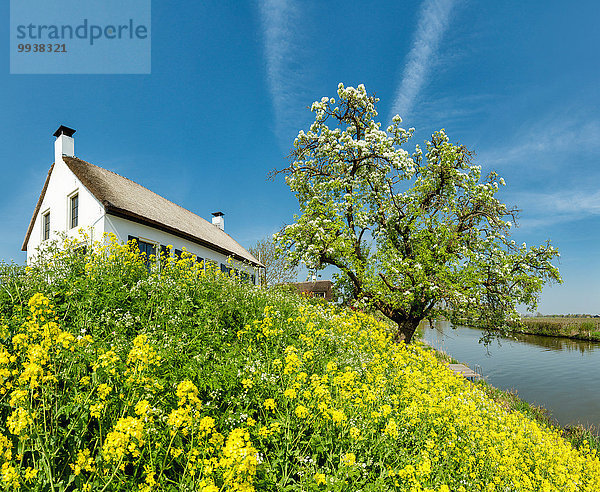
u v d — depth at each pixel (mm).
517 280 16844
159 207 19156
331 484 3893
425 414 6367
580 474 8672
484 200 17250
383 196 17484
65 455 3588
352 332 10719
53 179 17219
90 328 6223
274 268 34906
